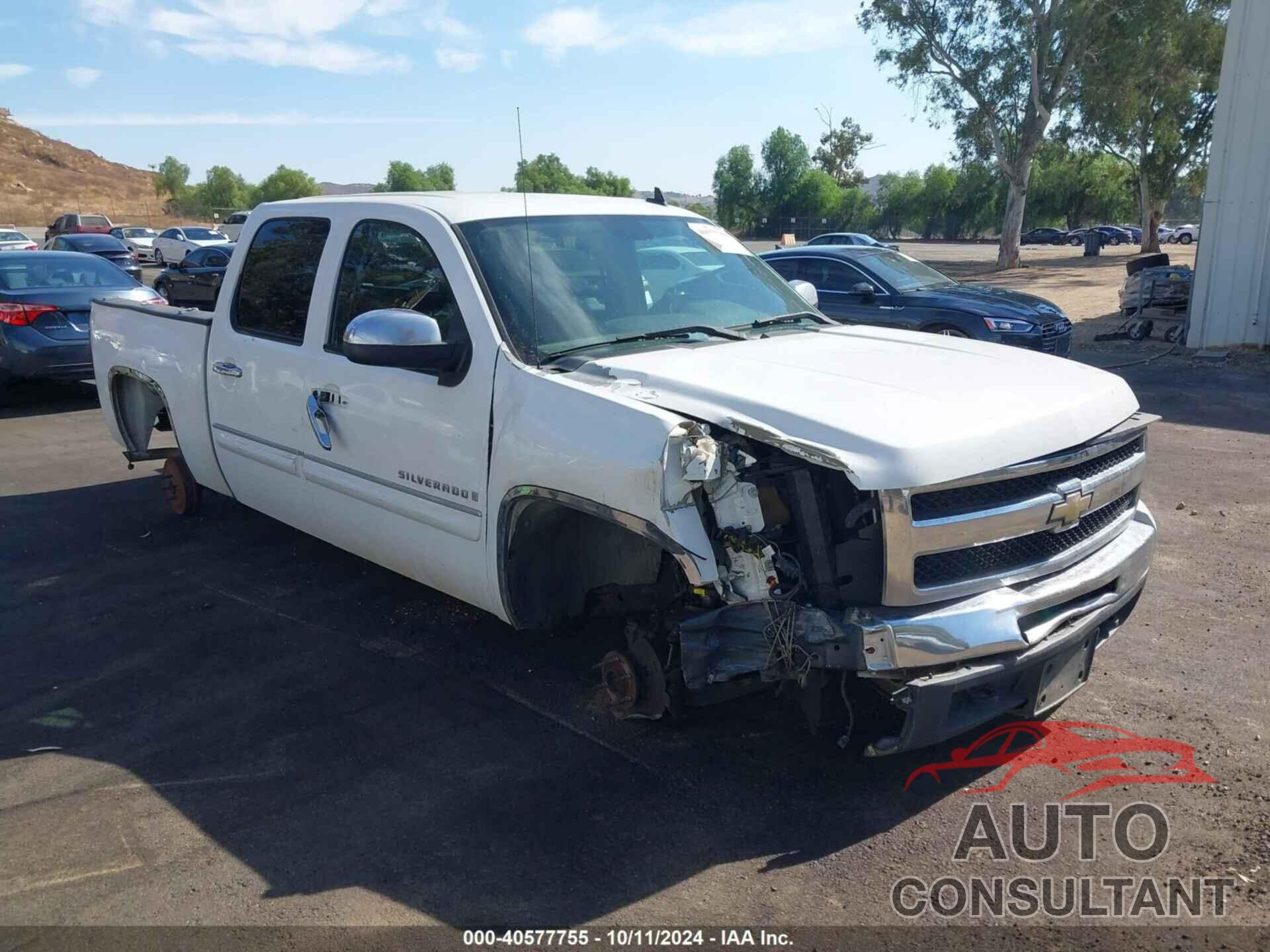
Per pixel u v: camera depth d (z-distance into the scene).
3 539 6.50
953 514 3.07
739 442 3.19
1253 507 6.75
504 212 4.35
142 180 159.38
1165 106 40.66
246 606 5.34
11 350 10.69
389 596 5.43
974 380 3.56
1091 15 35.09
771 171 82.88
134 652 4.80
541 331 3.89
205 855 3.24
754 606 3.19
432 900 3.00
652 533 3.15
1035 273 35.78
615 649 3.86
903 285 11.87
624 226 4.62
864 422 3.07
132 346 6.30
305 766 3.77
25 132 160.12
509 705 4.20
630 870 3.12
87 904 3.01
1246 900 2.94
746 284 4.77
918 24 37.47
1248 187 13.80
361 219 4.60
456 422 3.92
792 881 3.06
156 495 7.49
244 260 5.35
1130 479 3.75
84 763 3.82
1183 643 4.66
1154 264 16.02
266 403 5.04
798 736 3.88
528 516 3.74
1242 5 13.15
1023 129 38.56
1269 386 11.48
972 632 3.04
